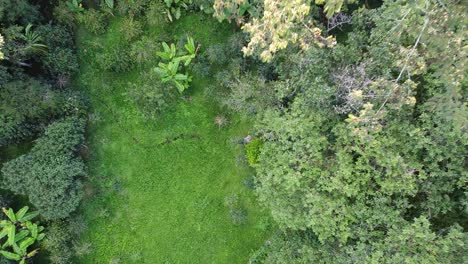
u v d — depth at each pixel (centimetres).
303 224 1106
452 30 857
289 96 1150
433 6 831
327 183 971
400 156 941
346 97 970
